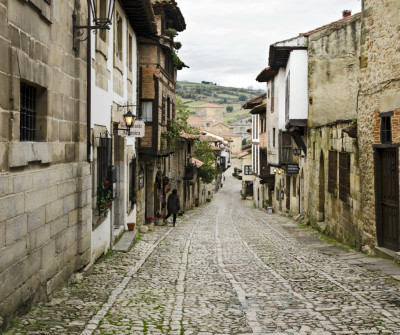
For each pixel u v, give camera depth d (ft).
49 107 23.88
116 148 49.34
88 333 18.71
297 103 70.18
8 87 18.42
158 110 66.23
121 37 48.55
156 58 65.16
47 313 21.35
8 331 18.34
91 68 32.68
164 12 75.15
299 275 31.99
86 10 30.42
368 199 40.06
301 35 69.26
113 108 42.70
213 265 38.01
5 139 18.10
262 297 25.71
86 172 30.37
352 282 28.48
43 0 22.35
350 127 44.27
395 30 34.83
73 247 28.68
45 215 23.20
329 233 57.41
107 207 36.99
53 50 24.56
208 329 19.62
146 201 75.92
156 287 28.89
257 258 41.57
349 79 68.18
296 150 80.94
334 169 54.54
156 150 65.57
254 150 147.64
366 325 19.61
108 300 24.73
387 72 36.06
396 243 36.09
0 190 17.62
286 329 19.40
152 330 19.44
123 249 42.86
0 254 17.75
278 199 117.91
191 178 125.29
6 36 18.07
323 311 22.15
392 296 24.68
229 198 223.51
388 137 36.81
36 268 22.02
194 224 83.30
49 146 23.54
